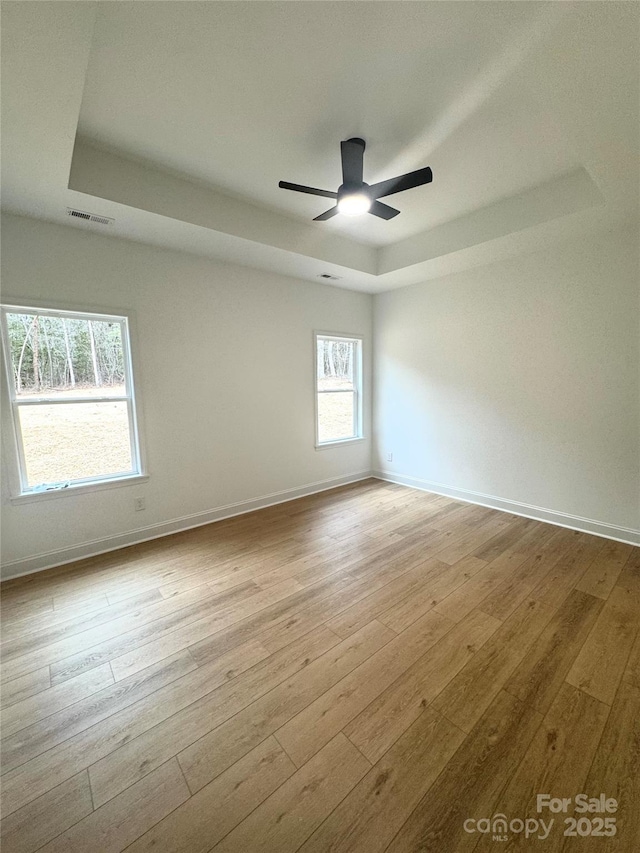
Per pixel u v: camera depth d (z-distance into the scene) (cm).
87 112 201
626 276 301
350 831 116
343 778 132
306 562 291
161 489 341
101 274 295
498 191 291
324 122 211
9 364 265
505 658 188
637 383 304
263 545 321
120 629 213
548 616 221
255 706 162
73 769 135
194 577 270
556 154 242
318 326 452
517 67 170
